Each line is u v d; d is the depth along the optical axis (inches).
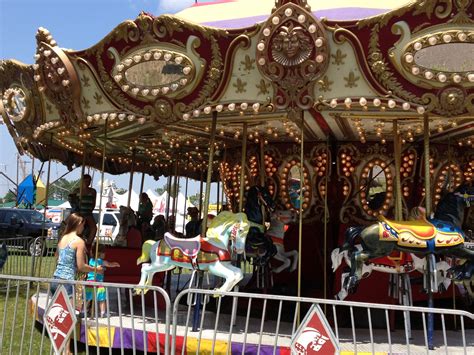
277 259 304.7
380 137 318.3
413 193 325.7
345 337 239.8
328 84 207.0
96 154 478.3
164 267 243.3
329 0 258.2
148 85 231.9
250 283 330.3
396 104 204.2
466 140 326.0
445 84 199.0
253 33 208.5
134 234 353.7
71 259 222.2
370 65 201.9
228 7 279.0
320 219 329.7
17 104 303.3
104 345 233.6
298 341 156.7
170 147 425.7
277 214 307.0
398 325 269.4
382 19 195.2
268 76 210.2
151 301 309.7
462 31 190.2
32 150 396.2
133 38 226.8
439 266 245.3
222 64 217.2
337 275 282.7
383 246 223.8
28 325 296.4
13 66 288.5
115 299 326.6
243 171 264.1
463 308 298.7
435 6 189.9
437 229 225.5
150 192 1015.0
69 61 246.4
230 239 241.9
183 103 229.1
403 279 248.8
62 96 256.5
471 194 238.1
